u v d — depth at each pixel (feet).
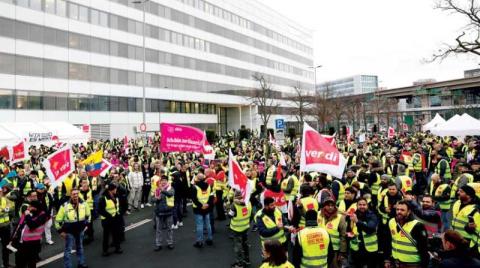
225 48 210.59
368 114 263.70
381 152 63.00
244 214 28.12
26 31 121.08
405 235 18.94
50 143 92.94
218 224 42.75
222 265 29.14
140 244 35.50
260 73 238.27
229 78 212.02
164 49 171.94
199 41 192.75
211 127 207.82
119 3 152.76
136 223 44.09
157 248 33.42
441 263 15.58
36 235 27.22
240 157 64.34
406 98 297.53
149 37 164.76
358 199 23.80
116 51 150.71
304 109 222.48
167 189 33.91
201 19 194.70
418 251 18.69
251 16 234.58
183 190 42.47
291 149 85.76
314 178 37.88
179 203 42.50
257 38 238.89
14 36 118.01
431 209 24.35
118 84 151.12
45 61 126.31
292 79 277.44
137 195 52.19
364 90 641.81
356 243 23.70
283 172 41.11
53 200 40.19
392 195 25.46
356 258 23.82
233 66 215.92
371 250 22.67
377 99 255.29
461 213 23.45
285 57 270.05
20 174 43.75
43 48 125.70
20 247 26.99
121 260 31.01
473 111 203.41
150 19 165.58
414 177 52.65
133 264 29.96
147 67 163.32
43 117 124.98
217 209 45.06
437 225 23.77
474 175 34.55
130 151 86.28
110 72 148.15
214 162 53.42
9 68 116.57
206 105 204.33
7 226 30.55
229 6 215.51
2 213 30.32
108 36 147.84
